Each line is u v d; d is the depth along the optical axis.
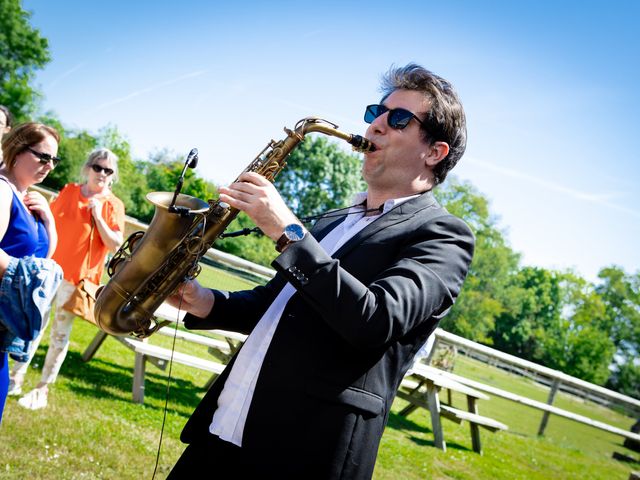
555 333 63.97
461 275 1.80
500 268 52.94
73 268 4.50
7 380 2.61
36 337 2.62
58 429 4.16
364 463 1.71
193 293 2.11
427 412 9.05
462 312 52.00
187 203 2.12
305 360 1.72
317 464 1.65
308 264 1.56
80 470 3.65
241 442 1.76
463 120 2.06
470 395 7.14
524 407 14.32
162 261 2.03
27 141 2.79
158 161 53.41
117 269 2.14
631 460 9.73
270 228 1.61
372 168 2.04
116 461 3.92
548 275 65.44
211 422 1.94
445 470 5.78
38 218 2.87
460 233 1.85
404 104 2.00
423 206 1.94
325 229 2.28
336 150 51.31
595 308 62.28
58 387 5.05
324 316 1.55
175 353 5.35
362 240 1.86
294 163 50.88
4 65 47.12
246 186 1.64
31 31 48.25
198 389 6.48
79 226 4.54
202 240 1.99
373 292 1.59
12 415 4.18
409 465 5.59
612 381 61.22
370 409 1.71
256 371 1.85
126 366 6.46
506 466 6.74
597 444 10.91
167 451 4.34
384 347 1.76
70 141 42.66
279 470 1.67
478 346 8.84
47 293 2.47
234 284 9.12
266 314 1.99
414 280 1.64
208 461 1.87
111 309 2.10
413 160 2.00
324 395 1.68
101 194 4.73
